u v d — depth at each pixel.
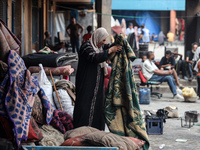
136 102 8.34
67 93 10.15
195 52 22.12
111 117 8.30
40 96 8.30
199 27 26.64
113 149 6.06
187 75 22.44
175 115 13.85
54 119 8.47
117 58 8.44
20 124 6.96
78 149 6.07
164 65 20.61
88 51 8.44
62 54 11.00
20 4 18.97
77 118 8.64
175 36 53.44
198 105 17.11
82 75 8.65
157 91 21.25
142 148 8.16
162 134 11.22
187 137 10.90
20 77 7.40
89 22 35.66
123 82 8.32
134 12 53.53
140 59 31.61
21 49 19.19
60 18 37.34
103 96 8.78
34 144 7.52
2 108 6.98
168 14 54.06
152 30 54.38
